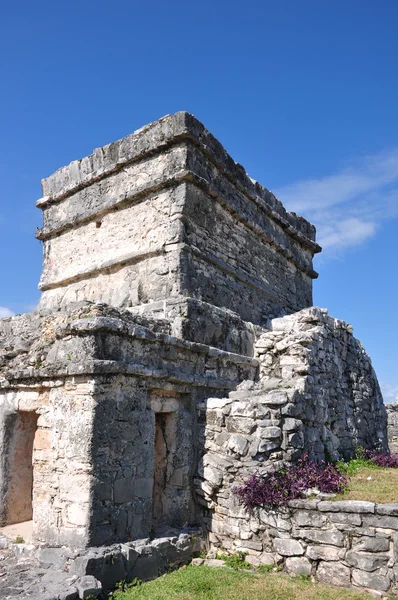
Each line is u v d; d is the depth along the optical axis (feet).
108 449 20.13
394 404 57.98
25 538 22.00
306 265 44.29
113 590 18.66
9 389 24.49
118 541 19.93
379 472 26.55
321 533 19.95
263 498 21.25
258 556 21.40
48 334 23.38
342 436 31.24
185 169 29.32
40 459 21.49
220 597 18.03
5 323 29.45
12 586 17.03
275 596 18.12
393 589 18.08
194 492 24.13
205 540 23.31
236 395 25.53
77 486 19.58
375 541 18.81
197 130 30.55
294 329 31.86
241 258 34.42
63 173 36.76
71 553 18.70
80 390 20.44
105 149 34.12
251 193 35.88
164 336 23.53
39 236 37.52
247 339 31.04
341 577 19.21
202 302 27.86
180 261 28.17
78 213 35.12
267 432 22.80
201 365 26.35
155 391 23.30
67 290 34.76
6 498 24.32
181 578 19.79
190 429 24.67
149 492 21.75
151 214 30.63
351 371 35.40
